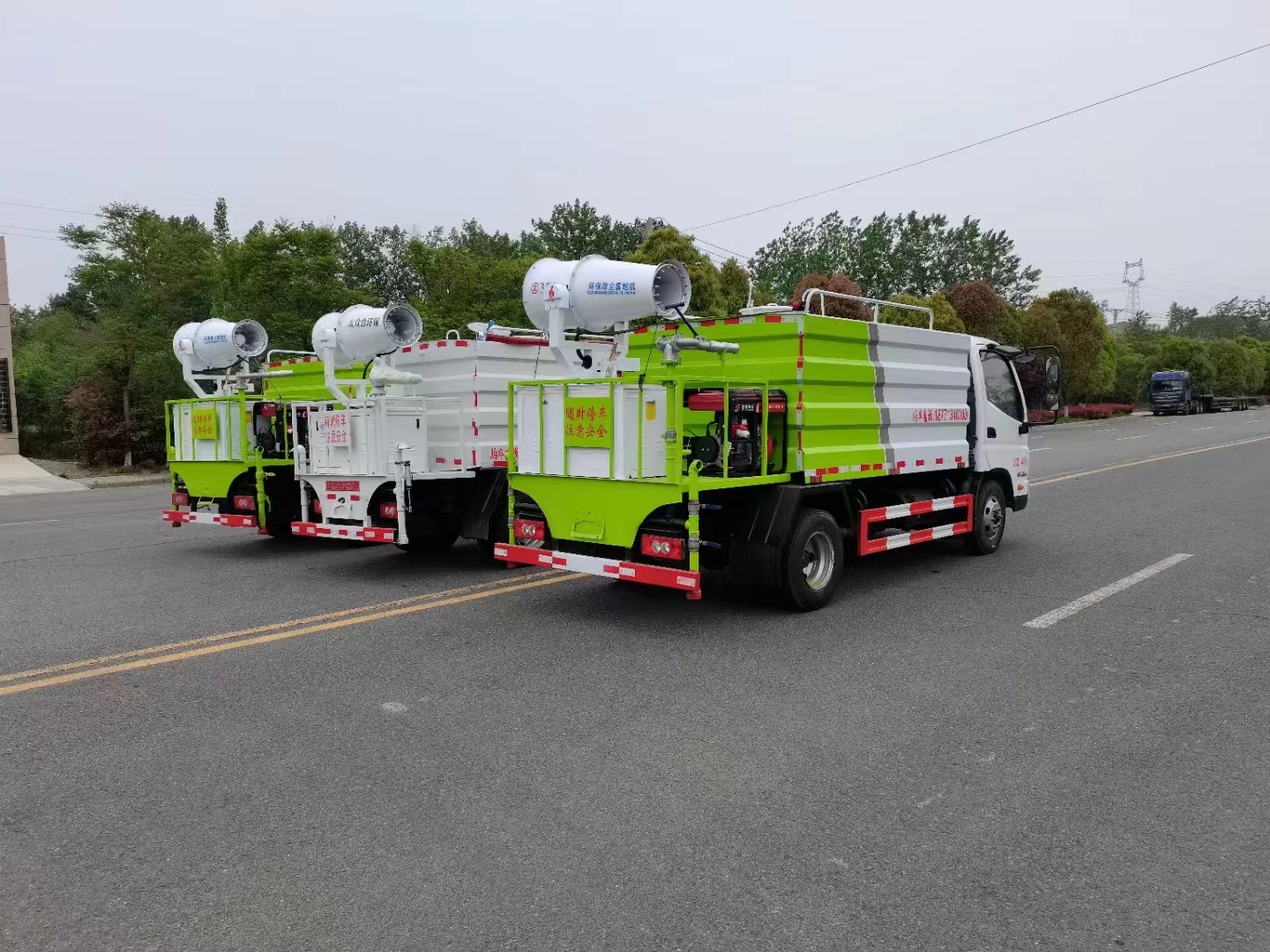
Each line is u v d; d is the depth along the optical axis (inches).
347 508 327.6
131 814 141.4
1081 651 227.5
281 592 301.3
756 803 143.5
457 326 1014.4
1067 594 291.7
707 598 289.7
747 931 109.5
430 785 150.5
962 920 111.6
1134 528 426.9
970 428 350.0
